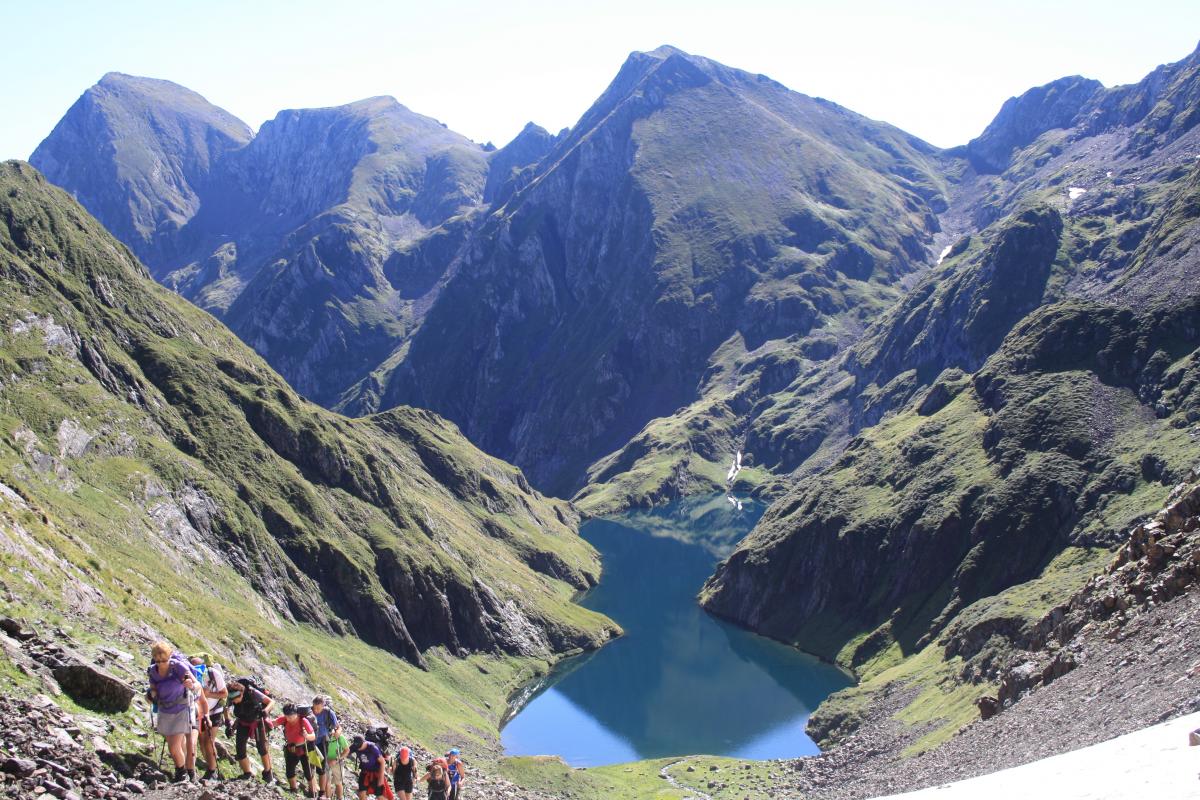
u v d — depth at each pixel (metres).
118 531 126.81
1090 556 157.38
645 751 148.62
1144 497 161.12
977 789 36.22
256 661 93.88
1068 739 56.19
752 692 176.75
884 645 182.88
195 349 196.38
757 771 123.38
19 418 136.38
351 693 117.31
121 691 34.12
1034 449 192.00
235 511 160.12
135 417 159.88
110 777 27.39
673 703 172.50
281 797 32.78
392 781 42.12
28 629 35.31
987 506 184.75
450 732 134.75
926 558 190.38
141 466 149.38
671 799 111.44
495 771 116.56
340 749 37.38
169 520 144.38
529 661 195.12
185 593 105.19
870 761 111.25
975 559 176.62
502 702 175.00
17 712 28.42
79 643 42.34
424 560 191.88
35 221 182.00
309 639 151.12
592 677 190.88
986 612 143.25
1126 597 77.12
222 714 34.16
